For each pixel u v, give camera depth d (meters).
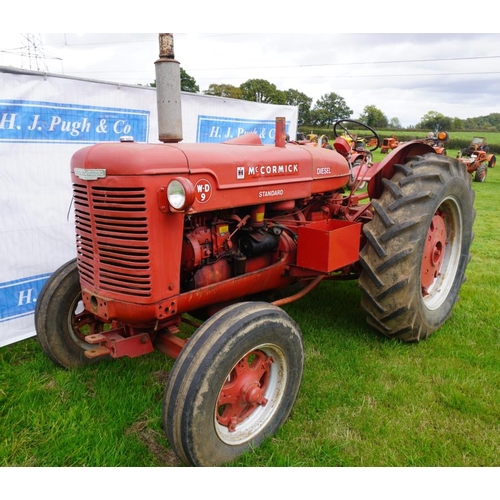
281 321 2.29
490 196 12.41
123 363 3.17
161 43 2.43
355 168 4.18
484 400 2.75
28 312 3.71
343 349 3.32
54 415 2.56
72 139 3.76
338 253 2.85
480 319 3.88
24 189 3.54
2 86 3.29
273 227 2.89
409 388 2.85
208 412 2.02
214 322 2.13
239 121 5.42
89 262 2.41
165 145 2.33
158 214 2.16
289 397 2.46
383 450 2.33
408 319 3.21
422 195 3.05
